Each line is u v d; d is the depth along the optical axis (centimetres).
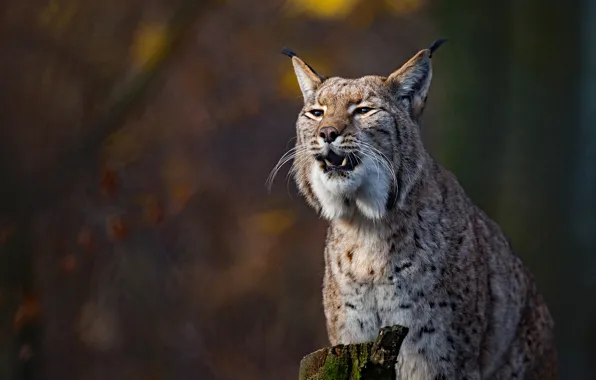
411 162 949
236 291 1692
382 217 927
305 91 991
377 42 2130
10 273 1263
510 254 1037
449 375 940
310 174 951
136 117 1612
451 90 1509
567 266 1488
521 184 1488
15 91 1416
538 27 1490
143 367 1533
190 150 1778
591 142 1497
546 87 1492
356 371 722
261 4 1892
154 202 1473
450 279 941
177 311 1588
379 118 934
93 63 1512
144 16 1566
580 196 1495
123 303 1532
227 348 1636
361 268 943
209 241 1720
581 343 1490
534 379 1058
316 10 1759
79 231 1397
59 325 1458
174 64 1711
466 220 978
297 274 1753
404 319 936
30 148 1375
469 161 1492
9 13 1427
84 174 1423
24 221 1292
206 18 1748
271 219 1802
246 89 1861
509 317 1005
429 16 1786
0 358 1259
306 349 1673
